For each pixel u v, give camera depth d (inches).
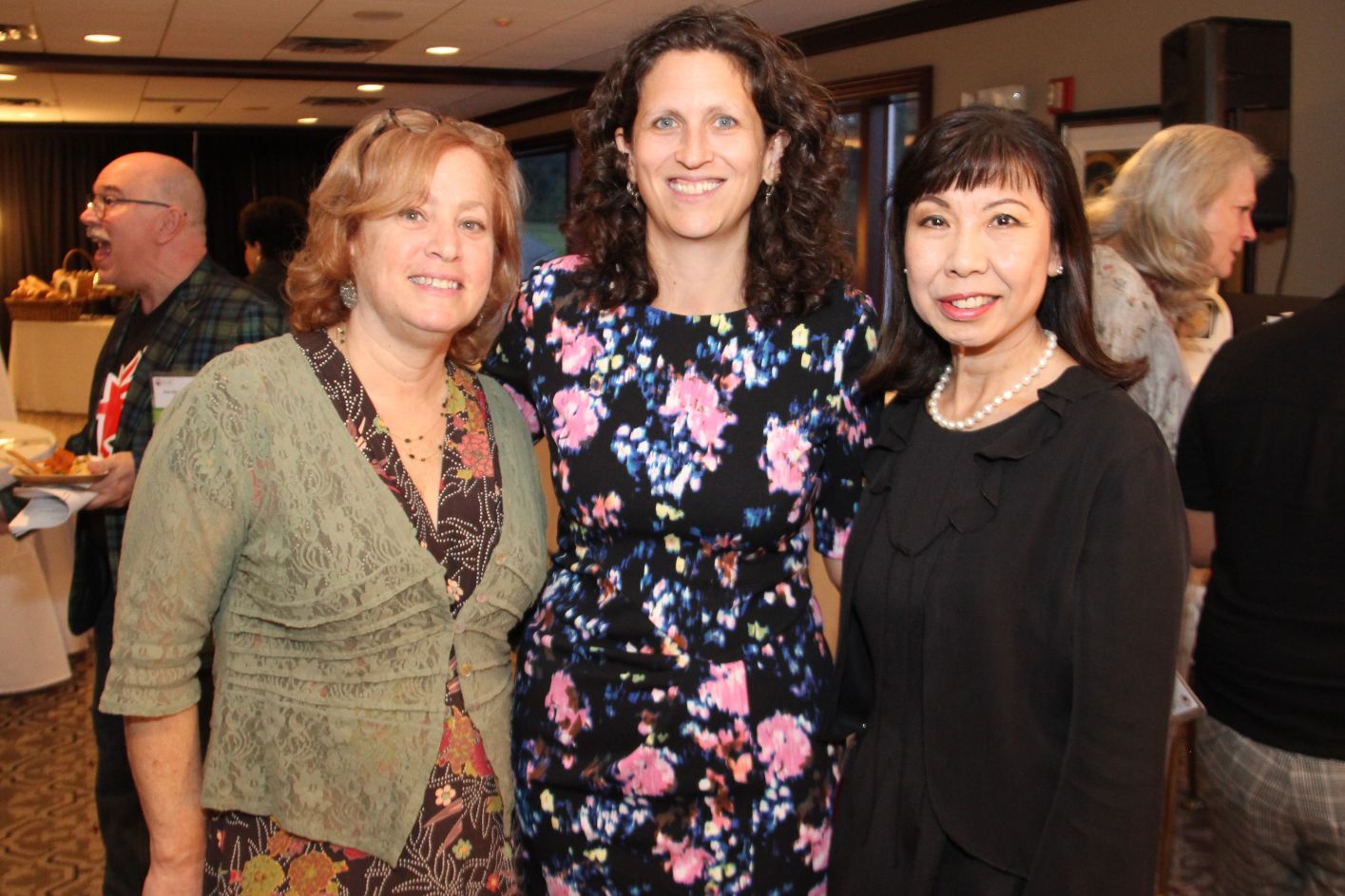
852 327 60.5
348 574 50.9
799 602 60.3
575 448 59.3
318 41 304.7
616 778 57.1
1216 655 64.8
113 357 100.7
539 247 153.8
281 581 51.2
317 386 52.9
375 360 55.2
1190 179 91.0
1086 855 47.4
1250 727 62.3
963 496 52.7
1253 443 62.5
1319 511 59.2
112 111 463.8
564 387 60.2
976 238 50.6
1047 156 51.1
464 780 53.7
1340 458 58.6
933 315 52.9
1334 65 168.2
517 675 61.1
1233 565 64.1
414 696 52.4
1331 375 60.0
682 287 59.9
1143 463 47.8
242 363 52.2
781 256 59.4
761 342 59.1
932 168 51.5
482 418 58.6
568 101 408.5
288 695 51.7
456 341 60.2
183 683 51.3
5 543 153.3
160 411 89.6
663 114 56.9
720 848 57.1
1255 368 63.4
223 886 52.6
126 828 94.7
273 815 51.8
